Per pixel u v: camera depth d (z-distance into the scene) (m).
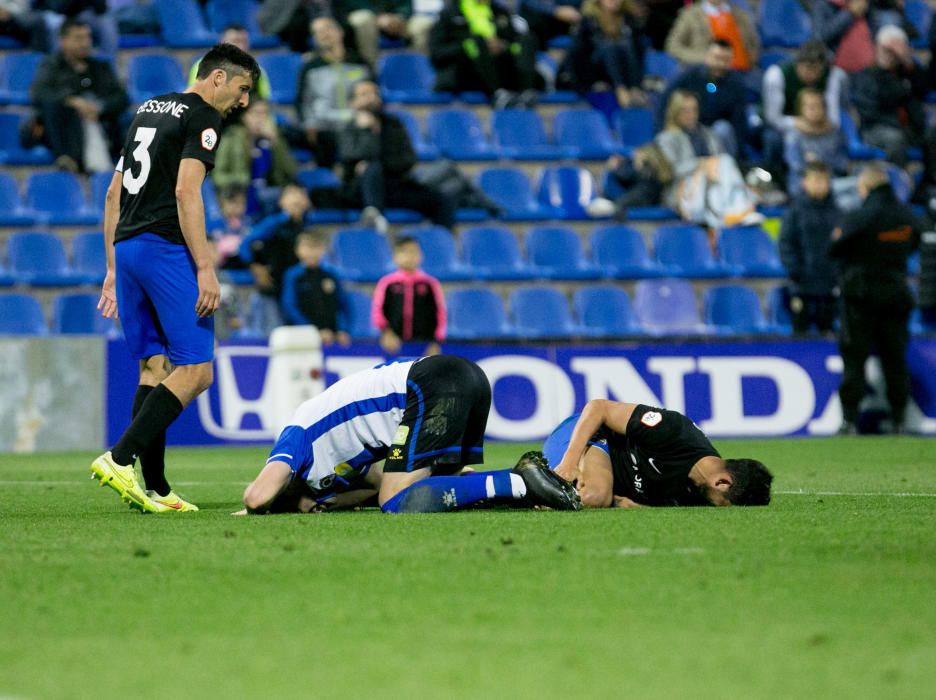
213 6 65.06
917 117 65.06
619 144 62.84
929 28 69.00
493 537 18.11
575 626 12.09
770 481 22.92
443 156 59.75
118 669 10.60
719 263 57.97
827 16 67.25
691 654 10.95
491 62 62.47
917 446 45.25
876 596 13.48
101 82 55.56
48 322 51.53
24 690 9.94
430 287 47.38
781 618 12.40
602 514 21.30
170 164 22.52
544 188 59.91
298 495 22.64
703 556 16.20
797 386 52.34
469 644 11.39
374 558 16.14
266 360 48.78
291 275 48.19
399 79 64.44
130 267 22.62
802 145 59.06
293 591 13.95
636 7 64.69
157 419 22.47
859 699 9.45
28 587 14.32
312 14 62.69
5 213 54.28
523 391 50.22
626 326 55.34
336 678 10.23
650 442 22.58
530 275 55.59
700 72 59.78
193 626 12.24
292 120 60.97
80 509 24.11
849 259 50.69
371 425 22.12
